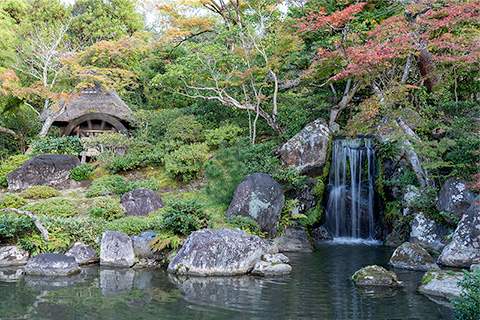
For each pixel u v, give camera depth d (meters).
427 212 12.72
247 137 17.44
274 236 12.98
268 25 18.53
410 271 9.46
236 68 17.81
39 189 15.98
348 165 15.71
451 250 10.09
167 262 10.15
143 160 18.58
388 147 14.21
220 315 6.27
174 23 22.44
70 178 17.72
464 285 5.46
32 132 24.25
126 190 15.37
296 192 14.78
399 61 16.05
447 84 14.71
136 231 11.48
